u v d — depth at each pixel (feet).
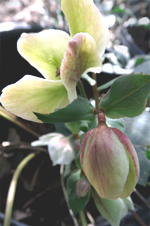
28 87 0.38
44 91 0.39
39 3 1.37
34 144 0.68
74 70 0.35
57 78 0.45
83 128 0.45
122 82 0.40
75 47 0.32
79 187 0.48
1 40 0.84
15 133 0.94
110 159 0.33
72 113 0.41
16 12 1.50
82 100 0.41
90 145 0.35
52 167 0.87
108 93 0.42
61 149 0.63
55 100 0.40
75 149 0.62
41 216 0.83
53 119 0.40
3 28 0.84
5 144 0.86
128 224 0.82
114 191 0.33
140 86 0.39
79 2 0.36
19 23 0.89
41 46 0.41
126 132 0.64
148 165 0.58
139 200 0.89
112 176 0.33
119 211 0.49
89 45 0.34
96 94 0.57
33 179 0.86
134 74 0.38
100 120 0.40
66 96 0.40
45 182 0.86
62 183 0.74
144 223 0.77
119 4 1.74
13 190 0.71
